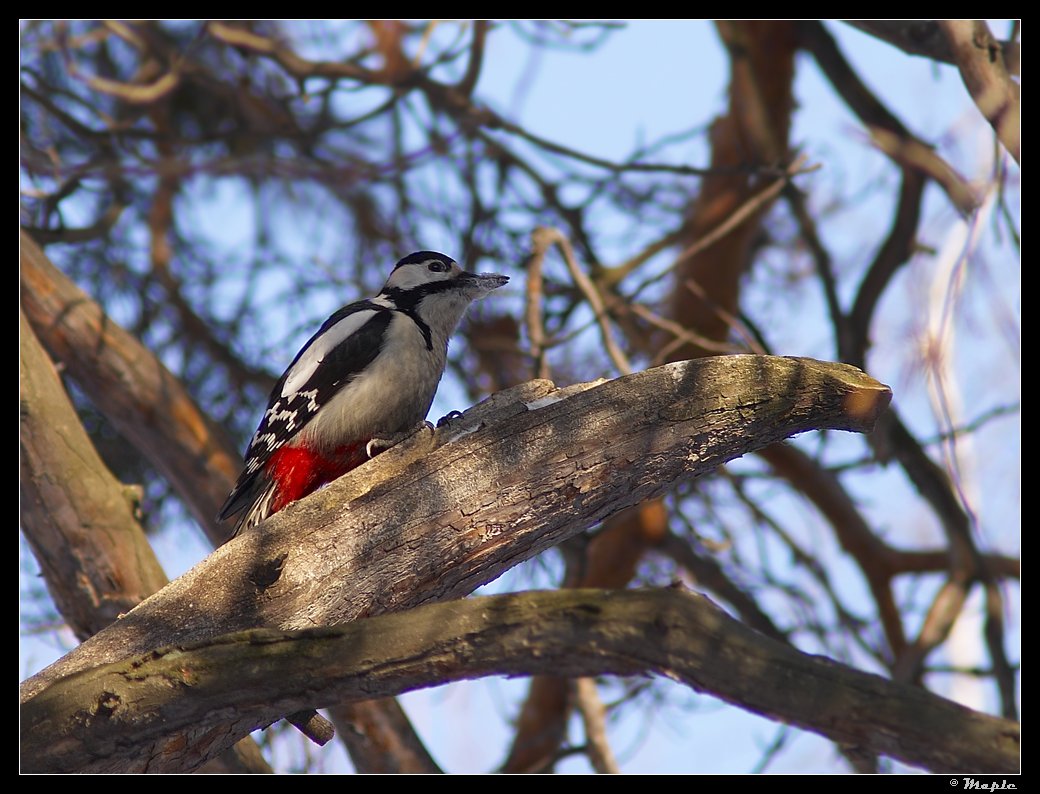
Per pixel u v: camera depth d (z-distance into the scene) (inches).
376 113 581.3
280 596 256.2
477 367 585.9
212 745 243.1
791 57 595.5
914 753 185.9
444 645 209.9
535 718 592.1
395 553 259.3
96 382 484.7
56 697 220.5
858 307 559.2
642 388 264.8
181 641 251.8
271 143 629.6
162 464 504.7
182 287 607.8
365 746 478.3
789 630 577.3
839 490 610.2
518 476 260.5
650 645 198.5
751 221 595.2
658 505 565.0
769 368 266.2
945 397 458.9
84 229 564.4
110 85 547.5
